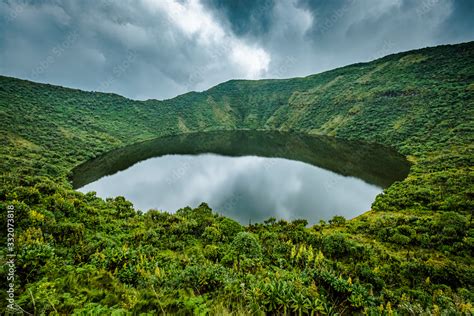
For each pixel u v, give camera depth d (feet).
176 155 363.35
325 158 317.01
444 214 118.93
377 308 35.70
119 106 587.27
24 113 358.23
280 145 425.69
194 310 23.39
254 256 78.38
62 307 24.40
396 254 95.76
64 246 81.10
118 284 33.35
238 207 181.78
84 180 236.02
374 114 458.09
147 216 133.69
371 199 185.98
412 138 328.49
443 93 398.83
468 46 497.87
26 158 228.02
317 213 169.07
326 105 603.67
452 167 197.36
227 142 474.90
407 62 558.15
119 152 372.79
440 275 74.59
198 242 104.94
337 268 78.33
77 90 550.77
